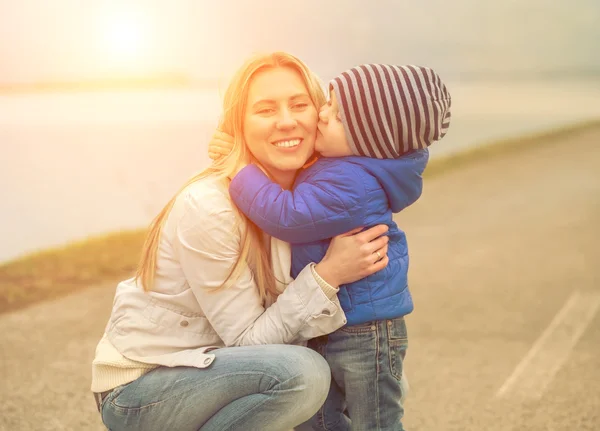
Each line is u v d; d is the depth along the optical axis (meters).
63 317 4.03
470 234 6.09
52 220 6.13
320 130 1.84
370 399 1.86
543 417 2.71
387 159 1.80
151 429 1.79
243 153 1.86
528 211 7.05
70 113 9.60
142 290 1.87
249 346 1.79
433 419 2.72
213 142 1.90
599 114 15.84
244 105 1.84
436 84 1.80
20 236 5.71
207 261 1.79
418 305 4.18
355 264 1.75
